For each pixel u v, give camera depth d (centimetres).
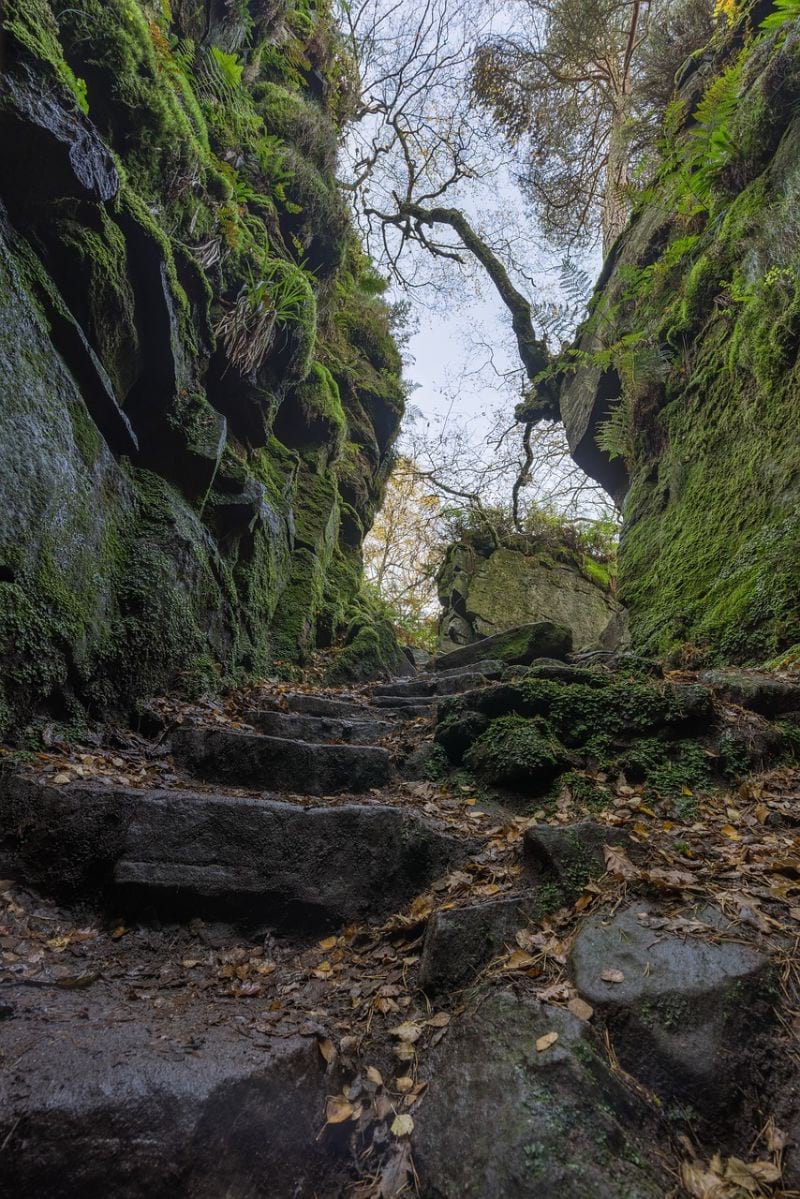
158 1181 122
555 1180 114
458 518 1248
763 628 397
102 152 331
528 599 1094
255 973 193
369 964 195
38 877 219
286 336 609
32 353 297
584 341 891
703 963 156
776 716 303
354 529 861
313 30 840
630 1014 147
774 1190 118
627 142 896
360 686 553
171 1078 135
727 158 576
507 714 317
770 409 473
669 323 651
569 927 181
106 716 322
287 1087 142
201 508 447
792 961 158
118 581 350
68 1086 129
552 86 1031
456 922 186
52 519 294
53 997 167
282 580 601
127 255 381
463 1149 126
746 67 612
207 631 429
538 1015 148
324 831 231
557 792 274
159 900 211
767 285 476
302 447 744
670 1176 120
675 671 397
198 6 555
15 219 311
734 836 222
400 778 317
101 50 389
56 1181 118
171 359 415
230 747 307
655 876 188
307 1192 131
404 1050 157
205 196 510
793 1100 131
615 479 861
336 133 861
